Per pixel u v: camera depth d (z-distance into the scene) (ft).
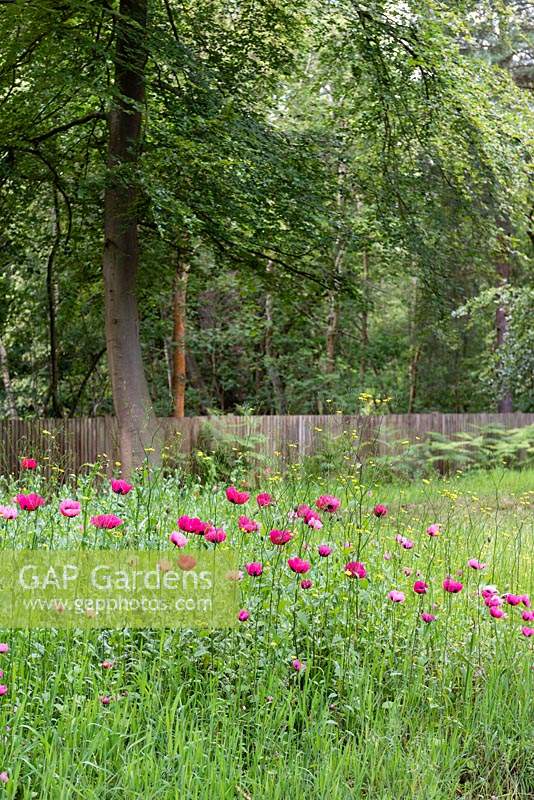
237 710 11.41
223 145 39.01
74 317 56.90
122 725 10.23
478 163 47.88
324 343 79.77
